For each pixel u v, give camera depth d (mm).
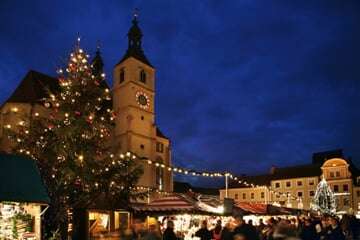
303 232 13219
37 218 11586
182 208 15992
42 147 16828
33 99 42188
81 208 13758
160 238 9094
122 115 50531
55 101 17734
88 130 16859
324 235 13852
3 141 36219
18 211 11109
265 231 16016
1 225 10672
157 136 53969
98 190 15617
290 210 25359
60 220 15328
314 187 67125
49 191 15578
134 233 9336
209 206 18266
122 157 18219
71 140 16188
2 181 10102
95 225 13859
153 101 53969
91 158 16922
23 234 11062
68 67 18156
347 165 64562
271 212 22078
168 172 53781
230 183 77188
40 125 17391
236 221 10438
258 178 74938
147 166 49750
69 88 17625
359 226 18094
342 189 64125
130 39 55500
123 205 14773
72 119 16578
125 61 52781
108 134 18516
